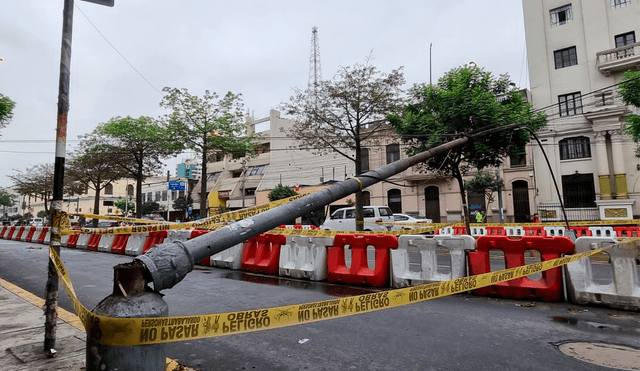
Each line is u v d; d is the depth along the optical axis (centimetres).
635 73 1304
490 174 2308
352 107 1550
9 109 1423
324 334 425
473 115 1194
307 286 696
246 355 370
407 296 303
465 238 606
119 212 5331
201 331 216
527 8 2428
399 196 2747
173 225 473
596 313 487
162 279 220
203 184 2352
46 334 355
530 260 1064
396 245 671
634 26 2062
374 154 2875
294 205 304
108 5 370
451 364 338
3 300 585
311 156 3494
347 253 1172
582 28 2222
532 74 2372
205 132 2303
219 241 247
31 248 1563
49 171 3853
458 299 569
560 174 2222
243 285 708
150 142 2438
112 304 206
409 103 1493
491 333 418
